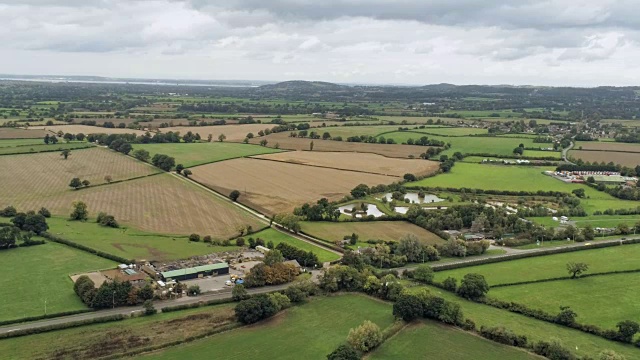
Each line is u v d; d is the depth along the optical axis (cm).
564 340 14088
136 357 12788
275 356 12938
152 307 15312
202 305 15950
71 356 12738
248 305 14850
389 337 13988
